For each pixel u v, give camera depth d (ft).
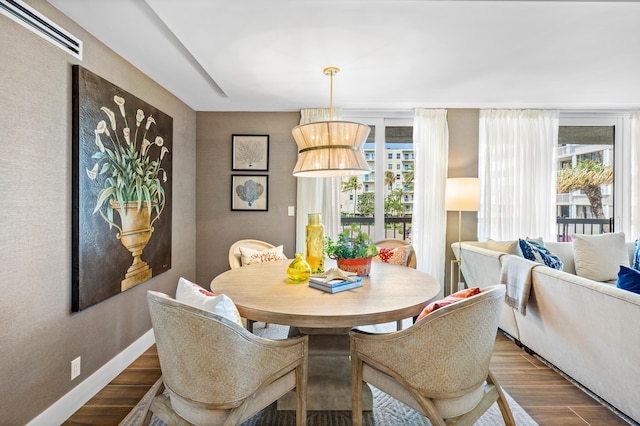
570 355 7.04
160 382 4.78
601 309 6.13
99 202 6.87
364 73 9.14
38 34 5.49
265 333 10.00
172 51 7.80
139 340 8.68
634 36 7.16
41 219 5.59
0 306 4.90
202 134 12.75
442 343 4.15
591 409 6.32
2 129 4.89
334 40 7.27
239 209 12.79
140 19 6.40
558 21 6.53
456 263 12.55
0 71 4.85
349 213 13.16
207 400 4.11
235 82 9.75
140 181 8.46
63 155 6.05
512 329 9.18
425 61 8.40
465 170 12.66
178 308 3.89
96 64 7.04
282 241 12.88
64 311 6.12
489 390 4.86
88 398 6.72
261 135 12.80
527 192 12.48
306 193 12.55
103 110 6.99
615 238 10.94
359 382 4.98
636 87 10.37
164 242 9.84
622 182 12.99
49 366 5.78
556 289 7.20
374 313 4.79
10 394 5.08
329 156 6.95
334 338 7.06
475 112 12.62
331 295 5.65
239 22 6.48
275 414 6.15
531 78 9.61
